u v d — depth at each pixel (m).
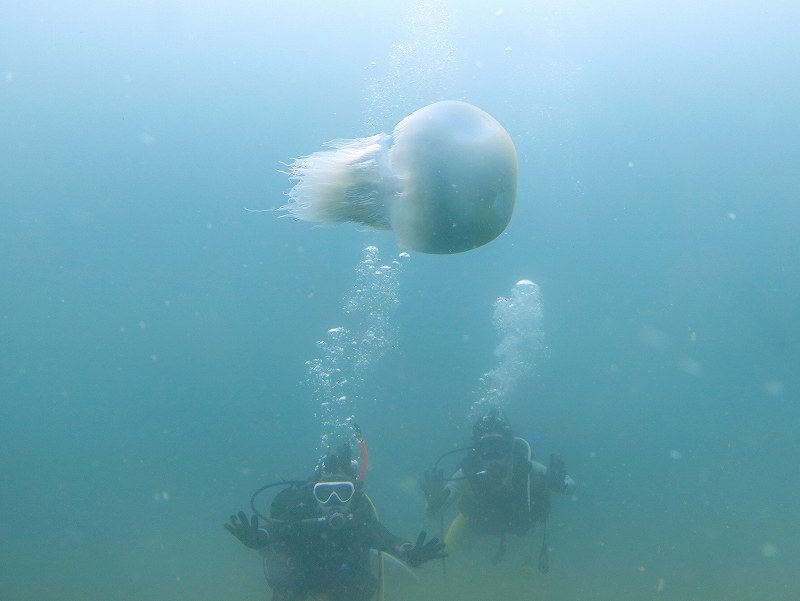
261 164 51.53
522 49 42.78
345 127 48.94
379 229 1.65
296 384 49.09
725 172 49.78
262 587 8.51
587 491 16.14
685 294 49.81
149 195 53.78
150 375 55.78
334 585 4.54
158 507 20.83
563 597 7.12
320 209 1.62
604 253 50.97
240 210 52.72
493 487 6.42
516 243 50.03
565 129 49.62
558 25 44.62
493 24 39.28
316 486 4.47
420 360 38.53
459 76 40.38
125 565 10.80
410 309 39.59
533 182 50.41
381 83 22.02
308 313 48.19
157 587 8.83
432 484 6.59
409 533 11.62
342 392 32.84
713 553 9.55
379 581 4.85
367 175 1.57
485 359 38.88
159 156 52.75
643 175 50.56
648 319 47.69
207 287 53.50
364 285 33.72
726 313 48.50
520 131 47.50
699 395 45.88
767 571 8.20
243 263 53.16
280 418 48.66
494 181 1.51
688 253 50.34
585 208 51.12
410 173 1.53
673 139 49.81
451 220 1.51
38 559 11.68
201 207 53.09
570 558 9.36
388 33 44.69
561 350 42.12
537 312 23.12
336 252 45.97
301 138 49.28
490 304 40.12
